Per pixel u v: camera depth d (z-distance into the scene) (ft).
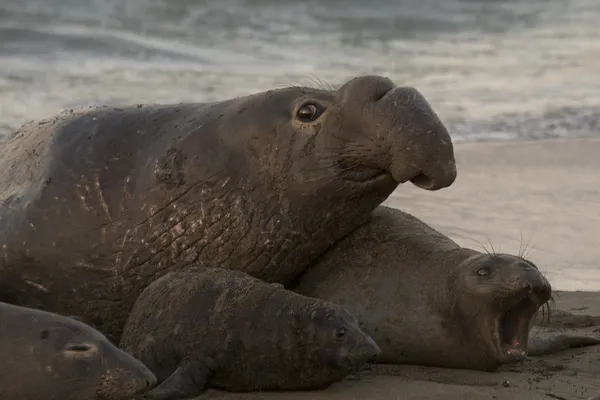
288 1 265.13
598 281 102.58
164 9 241.96
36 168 78.89
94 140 78.64
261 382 65.98
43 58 189.98
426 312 73.97
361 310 75.77
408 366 74.64
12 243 76.43
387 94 72.33
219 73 188.03
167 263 75.51
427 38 245.04
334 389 67.00
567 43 243.40
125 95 164.55
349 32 244.63
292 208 74.69
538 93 191.31
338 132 72.79
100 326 76.59
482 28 259.39
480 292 70.54
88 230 75.92
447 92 187.93
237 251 75.15
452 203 124.16
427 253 76.95
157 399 61.41
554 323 88.94
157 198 75.56
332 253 78.89
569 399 67.05
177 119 78.48
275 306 66.59
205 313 66.95
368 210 76.64
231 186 74.95
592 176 141.69
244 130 75.46
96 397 55.62
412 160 69.77
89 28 217.56
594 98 188.96
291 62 205.16
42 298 76.89
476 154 149.59
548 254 108.88
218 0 255.70
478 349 71.97
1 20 214.28
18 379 55.31
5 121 142.72
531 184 135.54
